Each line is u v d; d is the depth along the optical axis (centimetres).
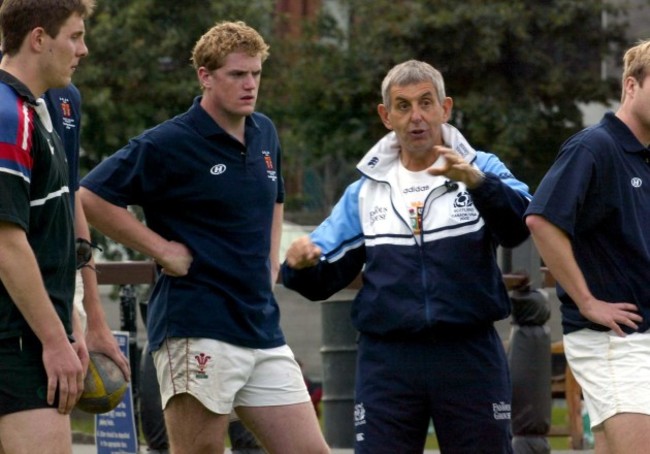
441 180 2091
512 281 2758
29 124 1675
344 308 2980
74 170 1962
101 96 5644
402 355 2092
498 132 6400
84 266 1962
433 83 2098
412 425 2103
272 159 2122
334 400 2995
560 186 1973
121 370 1917
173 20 5978
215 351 2036
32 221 1702
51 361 1677
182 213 2064
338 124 6694
